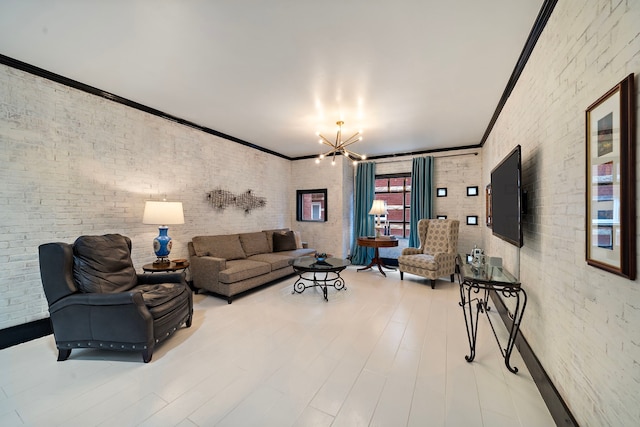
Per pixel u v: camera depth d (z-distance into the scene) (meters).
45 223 2.54
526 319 2.19
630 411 0.99
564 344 1.51
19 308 2.39
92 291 2.25
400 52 2.22
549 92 1.76
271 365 2.05
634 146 0.97
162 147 3.58
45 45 2.14
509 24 1.89
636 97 0.97
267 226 5.59
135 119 3.27
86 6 1.72
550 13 1.71
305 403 1.65
